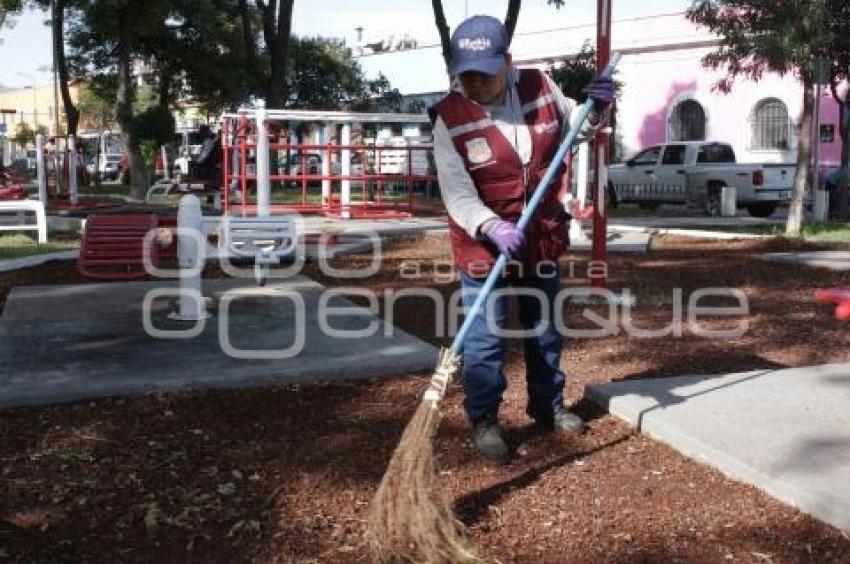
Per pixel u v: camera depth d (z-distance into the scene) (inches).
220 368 210.1
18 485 153.2
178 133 1667.1
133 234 358.6
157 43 1326.3
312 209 577.0
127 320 264.8
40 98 3339.1
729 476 151.2
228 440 172.7
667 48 1170.6
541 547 132.3
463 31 150.1
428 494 127.4
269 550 132.9
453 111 153.5
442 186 154.4
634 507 143.3
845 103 702.5
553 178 151.5
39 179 657.6
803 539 131.2
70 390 192.7
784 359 227.8
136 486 153.0
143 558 130.8
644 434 173.2
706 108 1138.0
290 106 1477.6
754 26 526.3
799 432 163.0
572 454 165.2
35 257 404.8
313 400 195.5
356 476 156.9
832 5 529.0
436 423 131.6
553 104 159.3
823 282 346.3
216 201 672.4
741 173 759.1
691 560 127.3
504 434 175.5
